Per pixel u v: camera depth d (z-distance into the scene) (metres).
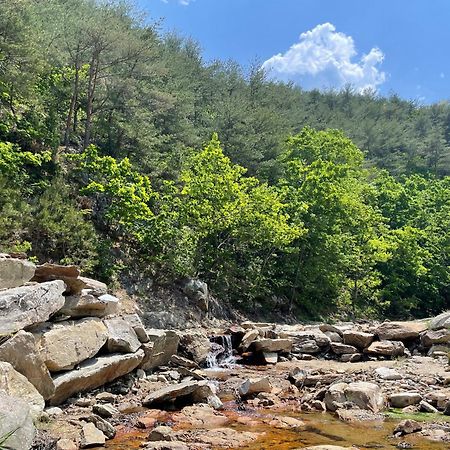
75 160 22.36
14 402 5.75
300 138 36.78
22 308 8.49
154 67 28.12
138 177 21.45
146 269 21.61
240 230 23.28
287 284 28.06
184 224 22.78
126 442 7.38
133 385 10.66
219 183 22.72
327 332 17.78
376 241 30.86
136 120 26.30
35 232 18.22
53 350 8.84
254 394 10.55
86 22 24.17
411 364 13.43
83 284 10.69
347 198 29.47
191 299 21.48
